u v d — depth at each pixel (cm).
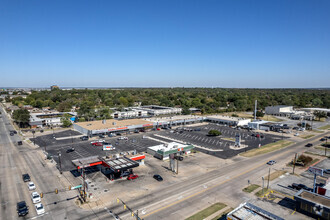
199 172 5769
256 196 4503
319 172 4400
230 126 12669
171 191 4684
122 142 8850
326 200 3803
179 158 6762
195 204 4156
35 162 6462
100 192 4628
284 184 5097
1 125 12694
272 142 9144
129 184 5022
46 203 4178
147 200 4300
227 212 3878
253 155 7294
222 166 6225
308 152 7694
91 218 3691
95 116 14050
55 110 18050
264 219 3388
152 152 7206
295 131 11556
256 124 11981
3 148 7938
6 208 4016
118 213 3841
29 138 9494
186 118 13712
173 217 3722
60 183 5069
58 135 10038
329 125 13438
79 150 7694
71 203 4181
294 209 3962
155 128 11800
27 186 4900
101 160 5619
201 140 9369
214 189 4791
